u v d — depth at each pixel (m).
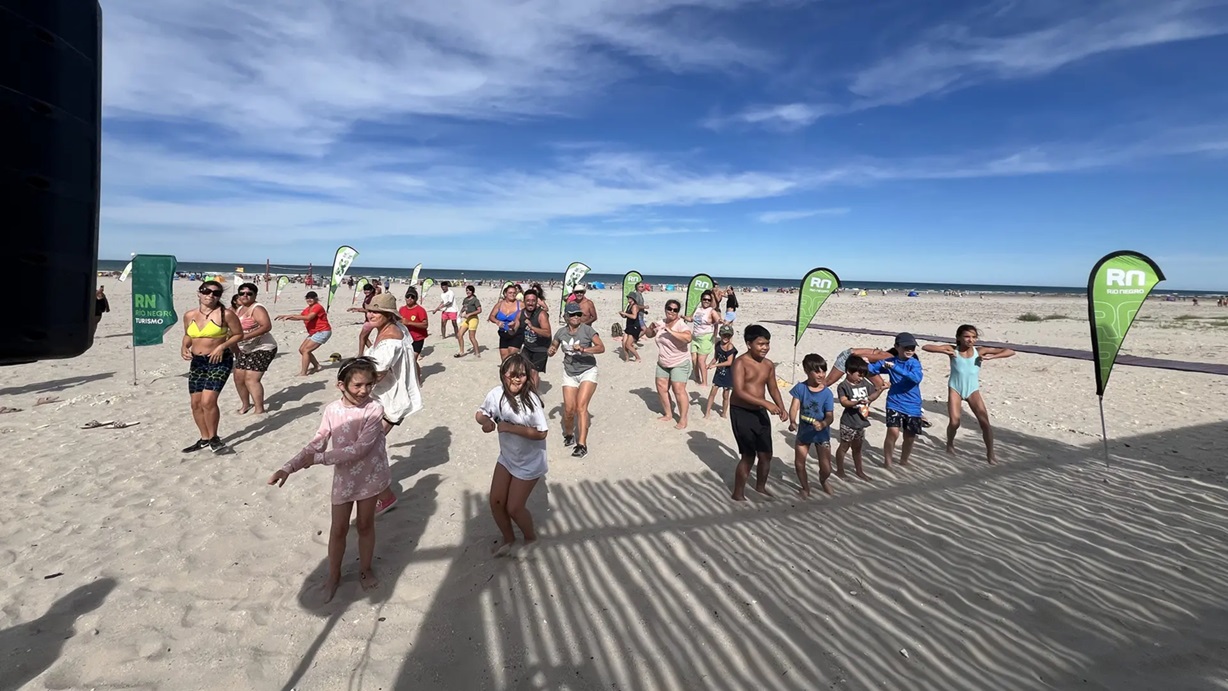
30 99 1.40
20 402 7.80
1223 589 3.30
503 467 3.70
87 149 1.56
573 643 2.84
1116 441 6.60
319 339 9.57
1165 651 2.72
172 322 9.08
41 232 1.43
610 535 4.07
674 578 3.47
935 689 2.49
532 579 3.45
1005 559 3.72
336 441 3.21
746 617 3.06
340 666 2.67
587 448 6.13
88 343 1.60
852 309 34.22
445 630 2.95
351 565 3.62
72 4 1.53
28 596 3.19
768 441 4.73
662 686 2.53
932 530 4.19
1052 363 12.76
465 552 3.79
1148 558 3.71
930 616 3.06
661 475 5.38
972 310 36.00
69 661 2.66
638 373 10.65
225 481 4.96
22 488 4.76
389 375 4.74
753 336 4.56
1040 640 2.84
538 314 7.45
